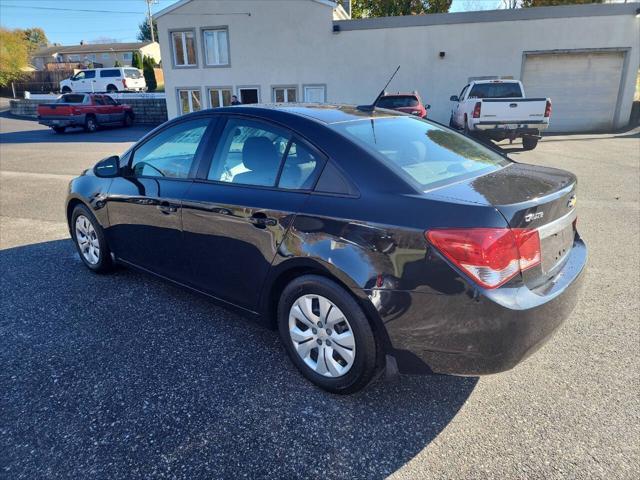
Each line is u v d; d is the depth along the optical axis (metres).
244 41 21.16
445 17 18.72
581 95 18.66
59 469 2.15
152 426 2.42
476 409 2.53
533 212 2.22
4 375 2.86
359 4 33.62
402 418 2.47
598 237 5.33
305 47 20.50
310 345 2.69
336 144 2.62
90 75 32.81
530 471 2.11
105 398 2.64
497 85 13.80
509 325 2.13
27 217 6.73
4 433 2.38
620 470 2.10
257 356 3.07
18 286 4.20
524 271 2.21
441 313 2.19
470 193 2.32
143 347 3.18
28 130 23.94
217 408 2.56
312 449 2.27
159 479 2.09
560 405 2.54
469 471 2.12
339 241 2.42
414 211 2.25
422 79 19.58
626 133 17.27
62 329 3.42
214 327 3.45
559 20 17.88
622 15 17.45
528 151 12.68
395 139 2.87
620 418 2.43
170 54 22.25
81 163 12.35
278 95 21.44
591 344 3.11
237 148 3.07
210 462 2.19
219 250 3.08
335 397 2.65
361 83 20.27
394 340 2.33
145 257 3.79
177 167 3.45
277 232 2.69
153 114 26.56
